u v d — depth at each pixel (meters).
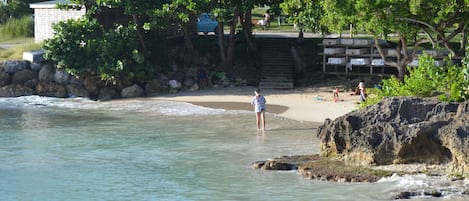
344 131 36.81
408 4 48.31
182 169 37.28
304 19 57.34
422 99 36.34
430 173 34.06
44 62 62.94
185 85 64.19
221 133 46.03
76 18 66.88
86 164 38.50
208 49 68.69
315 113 52.25
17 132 47.00
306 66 66.69
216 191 33.47
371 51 63.00
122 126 48.81
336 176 34.44
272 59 66.62
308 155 38.56
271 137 44.56
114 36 62.84
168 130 47.22
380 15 48.97
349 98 57.84
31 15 82.81
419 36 62.78
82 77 62.12
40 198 32.88
